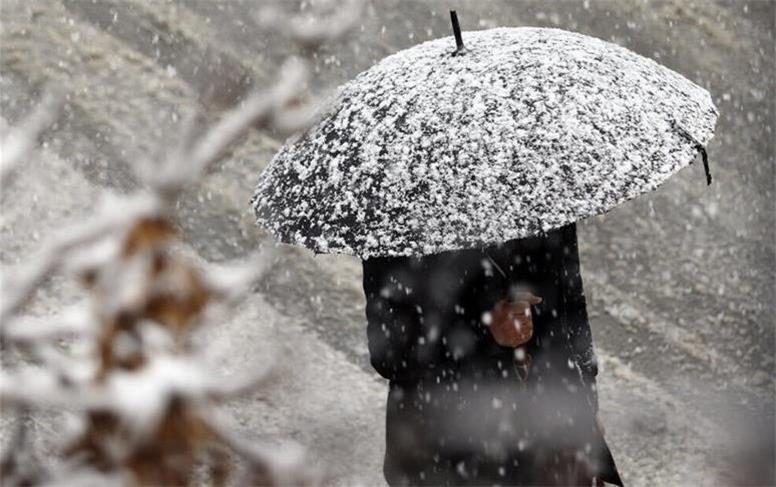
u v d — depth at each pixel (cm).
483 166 1041
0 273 411
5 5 2623
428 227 1029
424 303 1156
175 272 407
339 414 1725
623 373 1862
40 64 2469
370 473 1612
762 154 2466
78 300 1867
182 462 407
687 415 1770
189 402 402
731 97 2644
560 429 1145
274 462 415
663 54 2780
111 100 2383
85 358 415
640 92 1104
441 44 1202
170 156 405
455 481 1149
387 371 1182
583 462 1156
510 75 1106
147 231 405
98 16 2634
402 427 1170
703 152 1084
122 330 404
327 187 1098
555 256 1185
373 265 1187
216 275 420
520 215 1013
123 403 395
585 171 1030
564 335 1172
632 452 1688
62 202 2103
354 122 1129
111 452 404
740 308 2023
